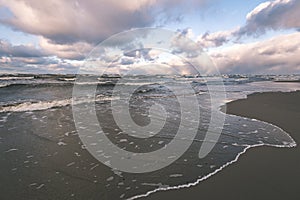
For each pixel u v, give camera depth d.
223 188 3.81
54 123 7.77
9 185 3.79
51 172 4.29
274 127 7.71
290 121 8.69
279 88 24.08
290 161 4.94
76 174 4.23
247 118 9.05
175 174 4.30
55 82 22.98
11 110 9.64
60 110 9.93
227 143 6.04
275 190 3.77
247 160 4.96
